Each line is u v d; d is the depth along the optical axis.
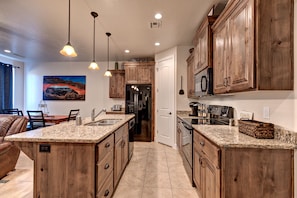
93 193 1.72
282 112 1.63
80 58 6.12
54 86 6.69
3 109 5.79
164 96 5.10
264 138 1.70
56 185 1.73
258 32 1.53
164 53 5.13
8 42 4.46
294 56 1.52
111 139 2.25
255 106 2.05
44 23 3.35
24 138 1.70
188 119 3.32
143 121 5.46
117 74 6.16
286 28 1.53
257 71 1.53
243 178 1.54
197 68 3.30
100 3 2.66
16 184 2.64
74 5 2.71
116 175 2.53
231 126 2.45
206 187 1.96
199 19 3.18
